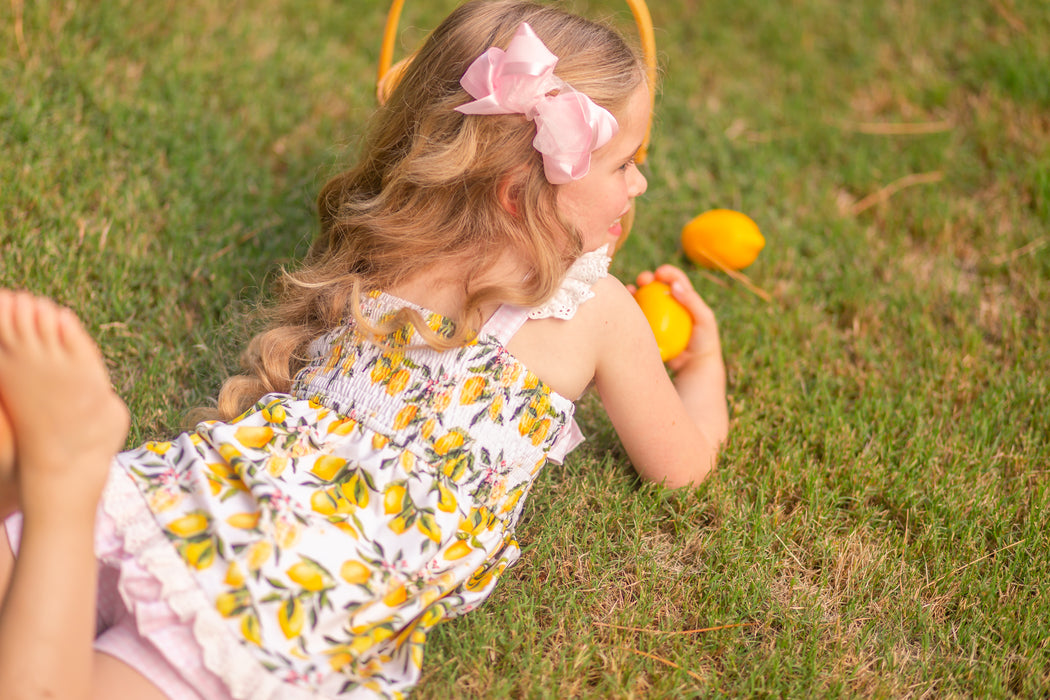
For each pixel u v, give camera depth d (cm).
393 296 160
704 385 205
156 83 276
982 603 172
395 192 163
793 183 288
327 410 153
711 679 156
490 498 151
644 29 186
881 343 236
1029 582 176
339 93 295
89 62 272
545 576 174
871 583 175
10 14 278
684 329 205
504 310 155
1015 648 166
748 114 313
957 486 192
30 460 115
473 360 151
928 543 182
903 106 314
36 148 243
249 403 173
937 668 161
